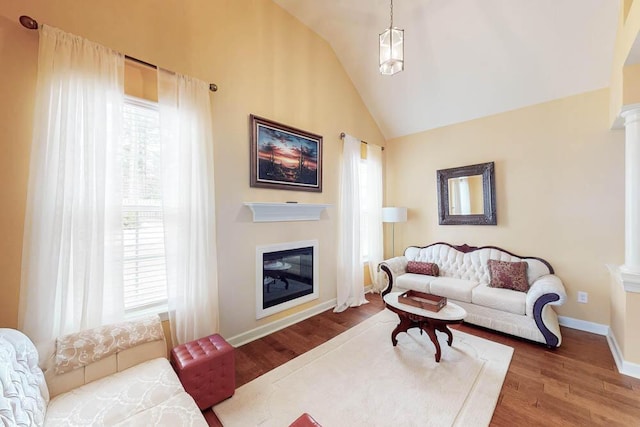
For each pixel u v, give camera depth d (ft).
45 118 5.41
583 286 10.17
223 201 8.73
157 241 7.47
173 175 7.28
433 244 14.26
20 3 5.48
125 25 6.76
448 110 13.29
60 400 4.37
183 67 7.79
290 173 10.79
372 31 11.44
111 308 6.24
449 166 13.97
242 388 6.70
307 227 11.66
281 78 10.57
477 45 10.43
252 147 9.45
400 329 8.74
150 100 7.20
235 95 9.05
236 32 9.10
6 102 5.38
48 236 5.42
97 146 5.95
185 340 7.32
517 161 11.74
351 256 13.05
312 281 11.85
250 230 9.53
